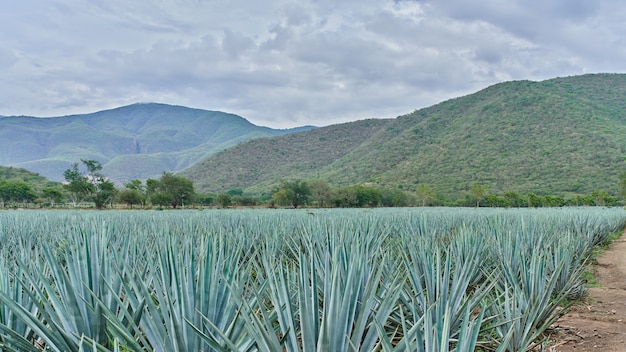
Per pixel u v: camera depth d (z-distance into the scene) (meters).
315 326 3.07
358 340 3.04
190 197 69.06
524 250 8.92
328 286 3.25
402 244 8.15
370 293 3.13
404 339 2.80
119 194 66.19
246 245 9.70
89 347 3.51
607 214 29.92
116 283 4.04
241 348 3.31
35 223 14.74
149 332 3.33
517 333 4.68
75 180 65.50
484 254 8.66
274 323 4.10
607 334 6.27
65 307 3.62
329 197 72.25
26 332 3.94
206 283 3.41
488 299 6.34
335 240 6.31
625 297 9.05
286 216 20.64
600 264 14.16
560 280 8.33
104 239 4.05
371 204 74.25
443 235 12.74
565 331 6.41
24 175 105.75
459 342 2.73
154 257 5.79
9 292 3.83
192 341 3.34
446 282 4.73
